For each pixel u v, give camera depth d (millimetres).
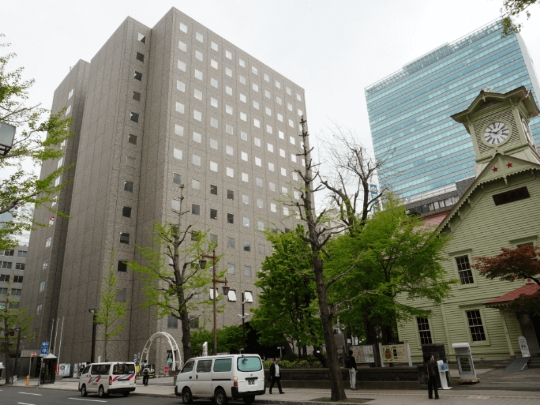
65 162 66625
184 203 52469
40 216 70250
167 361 42250
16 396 23219
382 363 18734
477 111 30219
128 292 49625
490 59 125812
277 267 26125
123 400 19578
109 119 57812
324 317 15578
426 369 14844
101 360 45062
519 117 28188
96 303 48031
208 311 48594
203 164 56812
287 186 69125
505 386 14852
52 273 61062
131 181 54719
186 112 57281
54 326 58750
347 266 19188
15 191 15914
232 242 56438
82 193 59406
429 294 19547
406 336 27922
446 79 135375
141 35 62844
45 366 34781
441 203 55844
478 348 24516
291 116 76438
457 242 26719
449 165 126500
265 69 74875
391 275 19969
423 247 19312
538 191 24094
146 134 57344
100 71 64375
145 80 61031
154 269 27125
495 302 21750
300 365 24500
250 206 61344
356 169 22219
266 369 24250
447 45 138125
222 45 67500
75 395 23812
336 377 14805
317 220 17219
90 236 53875
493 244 25141
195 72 60844
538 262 18281
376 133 150875
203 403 17375
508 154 27938
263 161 66688
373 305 19469
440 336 26297
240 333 37219
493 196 25766
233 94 66062
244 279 55844
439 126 132625
